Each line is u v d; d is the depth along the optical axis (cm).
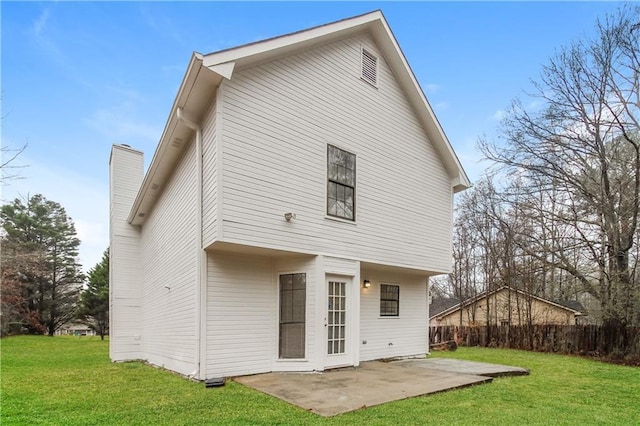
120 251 1205
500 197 1639
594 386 707
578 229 1333
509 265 1719
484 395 585
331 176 811
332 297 792
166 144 809
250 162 675
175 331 827
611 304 1180
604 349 1212
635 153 1226
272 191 701
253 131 686
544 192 1433
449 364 875
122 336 1145
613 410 530
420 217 1016
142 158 1283
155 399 539
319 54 820
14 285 2017
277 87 733
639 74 1192
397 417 450
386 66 979
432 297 3206
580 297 1501
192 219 749
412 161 1016
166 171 930
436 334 1700
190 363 714
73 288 2897
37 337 2188
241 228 648
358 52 908
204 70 618
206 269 692
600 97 1241
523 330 1474
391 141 961
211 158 665
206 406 497
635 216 1201
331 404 497
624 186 1232
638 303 1142
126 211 1230
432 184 1072
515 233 1622
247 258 752
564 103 1314
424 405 507
